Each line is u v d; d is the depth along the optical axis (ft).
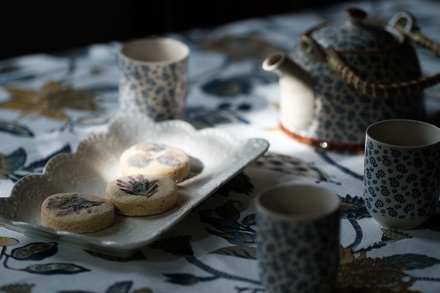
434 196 2.44
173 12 5.97
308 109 2.91
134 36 6.11
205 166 2.77
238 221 2.52
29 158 2.88
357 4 4.31
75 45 5.99
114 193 2.49
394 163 2.39
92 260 2.34
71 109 3.26
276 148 2.95
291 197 2.20
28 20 5.73
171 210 2.50
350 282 2.26
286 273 2.12
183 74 3.08
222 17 6.17
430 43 3.10
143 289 2.23
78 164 2.70
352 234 2.46
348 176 2.77
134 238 2.37
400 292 2.23
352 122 2.87
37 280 2.26
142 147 2.76
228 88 3.45
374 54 2.82
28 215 2.48
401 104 2.85
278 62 2.86
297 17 4.20
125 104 3.11
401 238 2.44
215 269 2.31
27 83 3.47
